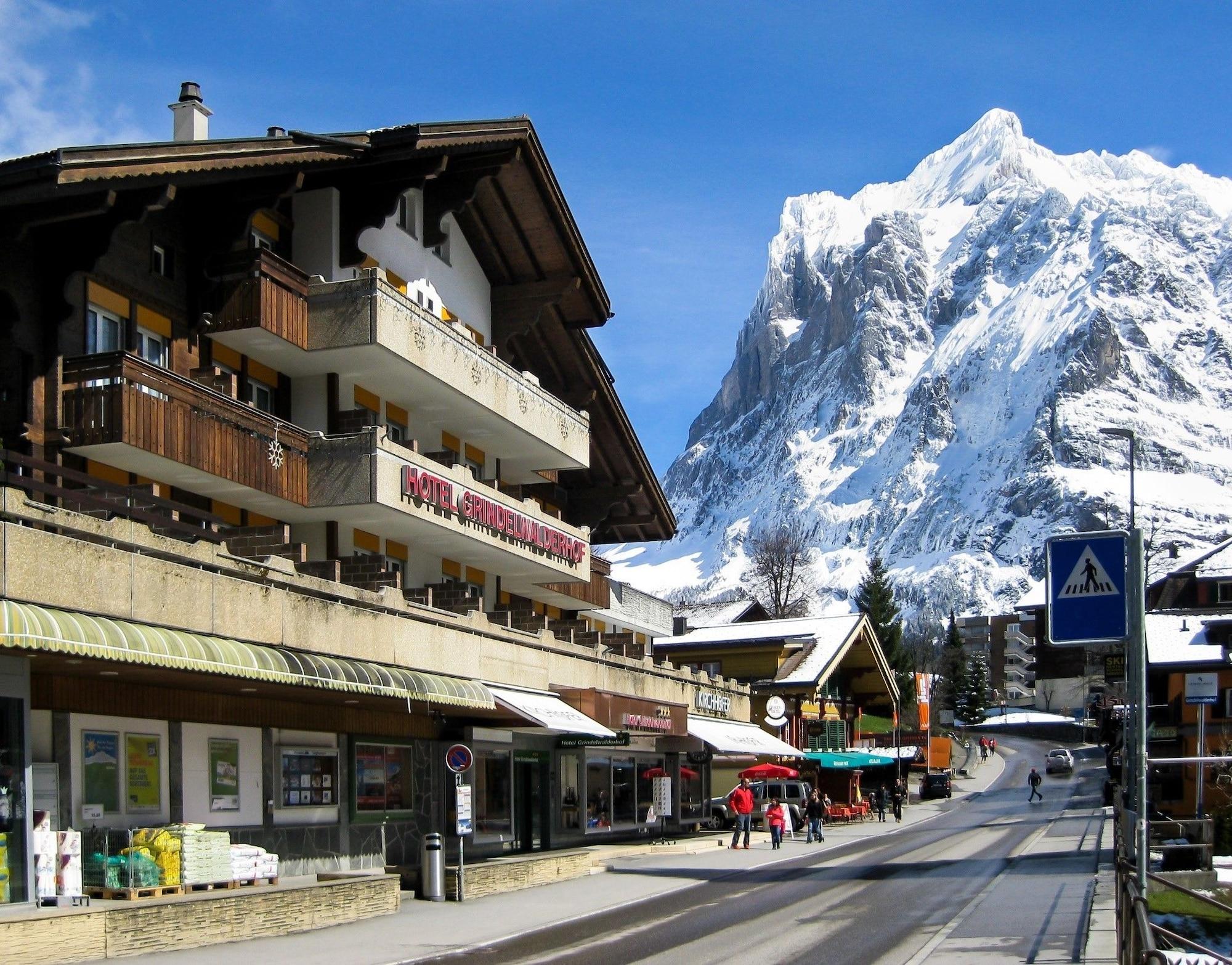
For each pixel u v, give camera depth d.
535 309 42.00
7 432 24.70
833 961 18.83
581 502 49.44
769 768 61.03
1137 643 14.97
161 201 25.67
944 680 184.00
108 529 20.59
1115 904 23.61
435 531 34.50
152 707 23.23
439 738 33.84
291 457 30.44
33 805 20.55
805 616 150.88
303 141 30.45
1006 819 66.94
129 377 25.50
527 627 38.38
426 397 35.88
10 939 17.05
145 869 20.98
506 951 20.48
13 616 17.55
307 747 28.14
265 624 24.12
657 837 49.06
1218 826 35.28
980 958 18.72
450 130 33.78
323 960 19.25
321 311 31.52
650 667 48.19
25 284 25.12
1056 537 15.29
